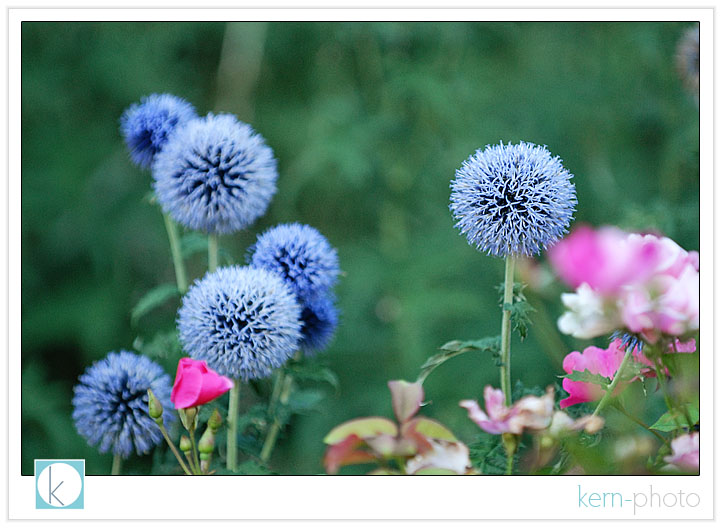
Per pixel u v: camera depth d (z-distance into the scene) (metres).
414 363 5.18
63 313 6.11
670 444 1.59
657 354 1.53
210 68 7.01
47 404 5.18
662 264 1.48
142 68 6.48
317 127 6.03
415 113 6.15
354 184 5.99
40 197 6.30
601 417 1.61
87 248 6.38
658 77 4.92
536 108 5.79
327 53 6.32
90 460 4.43
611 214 5.11
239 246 5.82
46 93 6.28
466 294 5.44
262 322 1.92
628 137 5.47
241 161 2.34
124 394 2.07
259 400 2.35
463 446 1.49
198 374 1.72
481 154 2.00
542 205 1.88
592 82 5.61
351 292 5.63
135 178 6.58
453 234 5.70
